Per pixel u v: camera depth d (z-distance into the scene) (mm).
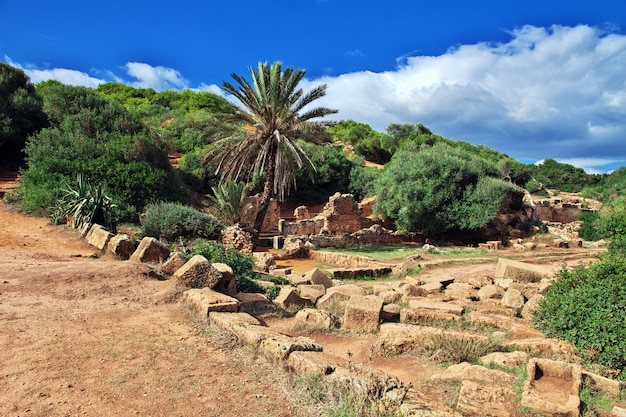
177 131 49031
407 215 29281
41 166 23469
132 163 26656
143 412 4027
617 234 14562
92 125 29781
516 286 10109
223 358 5445
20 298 7164
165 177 27953
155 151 28875
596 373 5371
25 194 21141
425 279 14258
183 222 19609
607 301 6086
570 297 6609
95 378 4609
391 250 26078
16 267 9062
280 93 23000
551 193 66562
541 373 5141
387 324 7164
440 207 29359
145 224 19109
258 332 5812
